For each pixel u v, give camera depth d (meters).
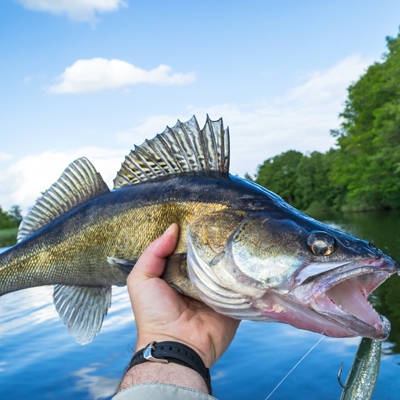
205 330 0.31
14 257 0.47
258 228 0.34
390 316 0.87
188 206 0.38
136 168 0.42
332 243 0.31
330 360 0.68
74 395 0.64
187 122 0.40
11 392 0.65
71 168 0.46
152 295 0.31
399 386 0.57
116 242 0.41
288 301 0.32
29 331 0.99
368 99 6.18
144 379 0.25
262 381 0.64
